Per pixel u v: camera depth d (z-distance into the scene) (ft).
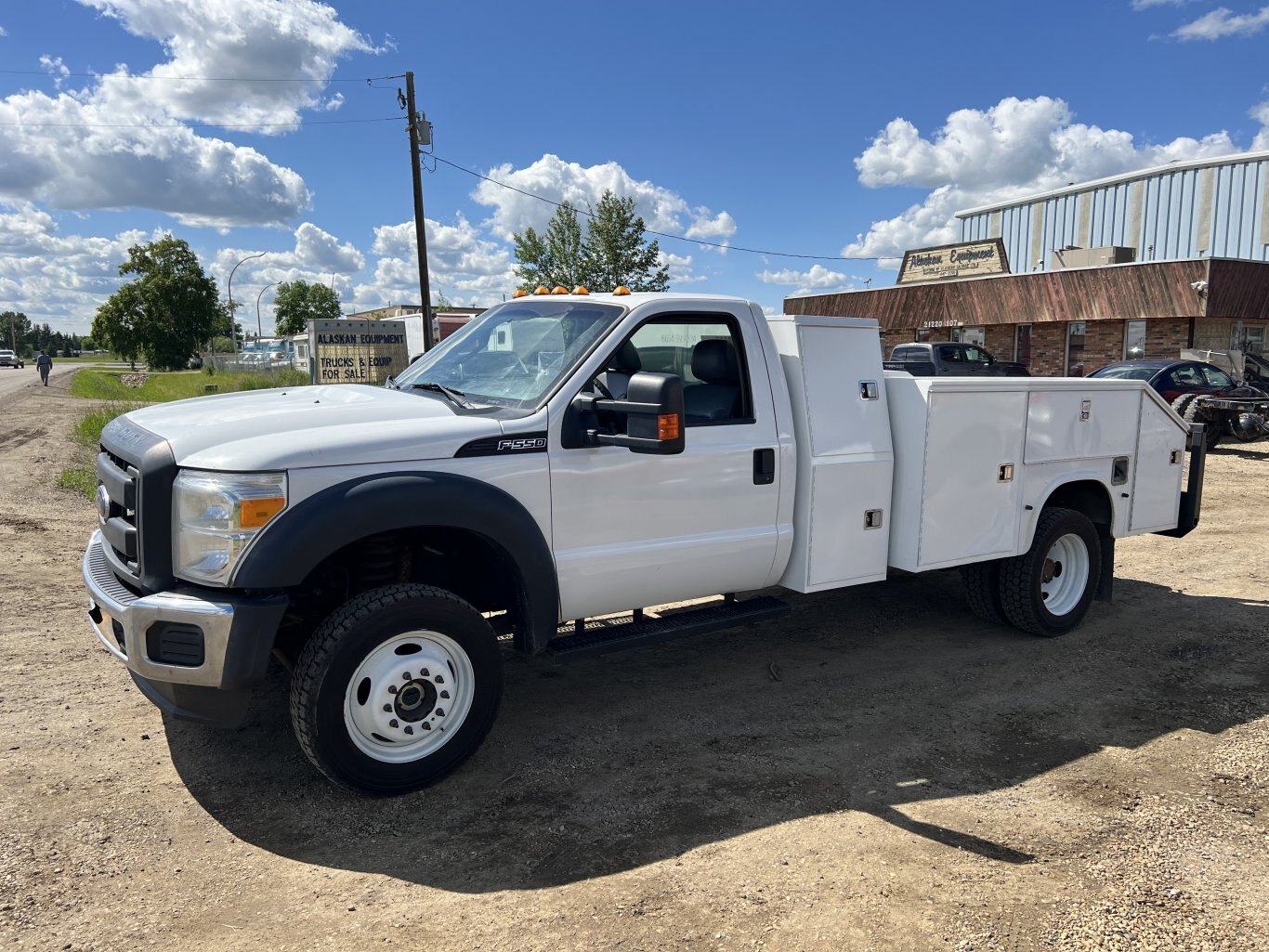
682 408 12.12
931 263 108.47
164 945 9.27
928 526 16.93
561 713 15.44
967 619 21.11
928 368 67.41
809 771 13.43
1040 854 11.19
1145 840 11.56
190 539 11.34
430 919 9.78
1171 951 9.36
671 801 12.47
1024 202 131.64
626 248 110.52
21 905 9.82
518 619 13.50
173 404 14.94
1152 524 21.39
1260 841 11.55
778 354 15.88
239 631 11.01
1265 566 26.35
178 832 11.44
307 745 11.71
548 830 11.66
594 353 13.79
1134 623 20.81
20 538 26.73
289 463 11.31
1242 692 16.70
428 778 12.55
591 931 9.60
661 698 16.16
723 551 15.05
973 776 13.34
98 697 15.52
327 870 10.71
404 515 11.80
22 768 12.91
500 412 13.32
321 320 87.04
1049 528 18.97
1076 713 15.69
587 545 13.75
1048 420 18.63
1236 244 103.30
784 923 9.75
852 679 17.22
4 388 121.08
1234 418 47.73
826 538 16.12
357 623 11.69
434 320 86.79
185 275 276.21
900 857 11.09
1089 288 81.30
